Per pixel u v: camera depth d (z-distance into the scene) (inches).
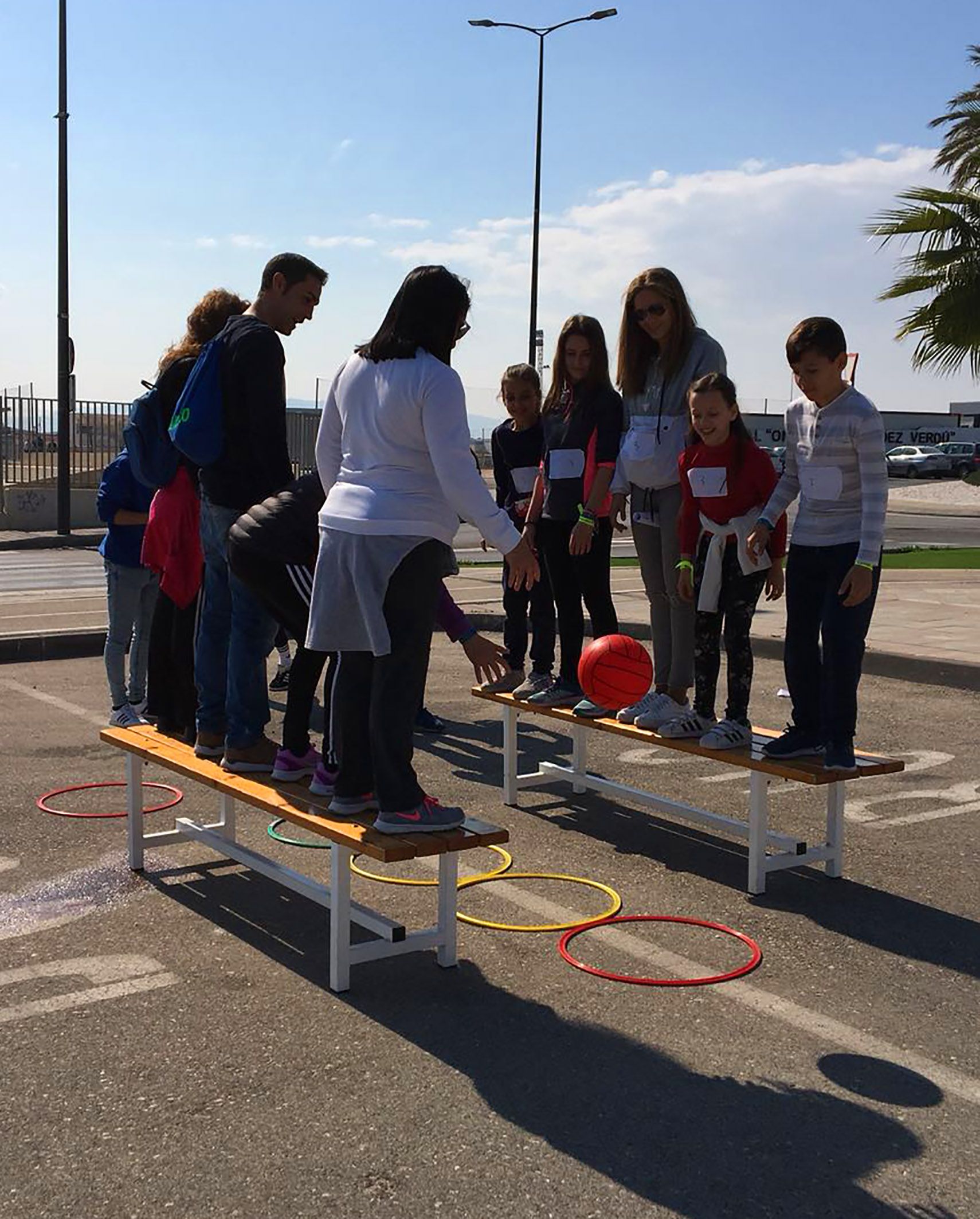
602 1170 117.7
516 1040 144.8
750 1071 138.1
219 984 159.5
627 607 526.0
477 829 158.2
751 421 2401.6
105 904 188.9
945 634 438.3
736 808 248.2
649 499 231.1
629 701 215.9
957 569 717.3
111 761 279.7
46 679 385.4
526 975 164.1
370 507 149.0
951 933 181.3
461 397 147.3
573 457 239.3
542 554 248.1
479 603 539.2
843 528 194.7
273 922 182.1
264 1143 121.3
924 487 1792.6
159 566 208.5
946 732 316.2
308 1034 145.6
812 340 190.5
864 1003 156.5
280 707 330.0
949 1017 153.0
